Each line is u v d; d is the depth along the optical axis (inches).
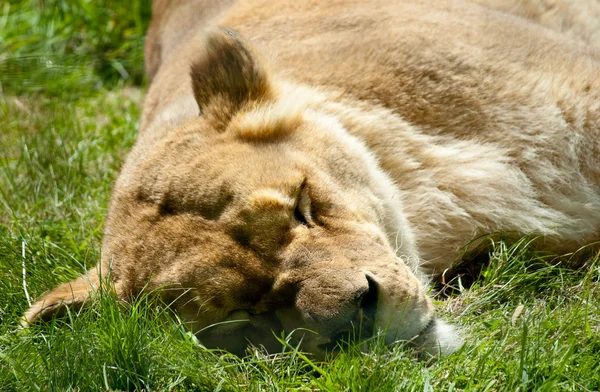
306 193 261.0
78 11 579.5
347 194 273.1
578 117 311.1
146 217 268.7
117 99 515.5
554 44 335.3
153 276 257.4
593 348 241.1
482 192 308.2
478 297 280.2
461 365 238.7
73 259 327.6
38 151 426.0
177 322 255.0
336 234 254.4
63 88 526.0
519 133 311.6
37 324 266.8
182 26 449.4
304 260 241.4
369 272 239.0
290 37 343.9
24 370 246.2
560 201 311.9
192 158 273.9
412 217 306.0
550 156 311.9
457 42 319.0
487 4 374.9
